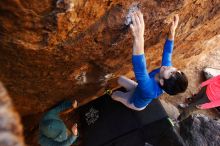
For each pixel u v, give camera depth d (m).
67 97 4.24
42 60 3.03
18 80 3.33
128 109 4.47
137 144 4.36
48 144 4.02
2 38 2.56
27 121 4.50
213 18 4.24
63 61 3.20
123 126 4.43
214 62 6.70
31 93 3.72
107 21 2.88
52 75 3.43
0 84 1.27
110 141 4.42
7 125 1.14
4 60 2.91
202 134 6.00
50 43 2.74
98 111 4.64
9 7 2.26
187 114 5.59
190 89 6.45
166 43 3.52
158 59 4.65
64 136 3.96
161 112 4.49
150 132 4.41
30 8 2.29
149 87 3.22
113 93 4.21
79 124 4.77
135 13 2.95
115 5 2.77
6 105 1.20
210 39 5.41
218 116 6.49
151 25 3.41
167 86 3.18
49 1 2.28
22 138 1.22
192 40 4.77
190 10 3.67
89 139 4.57
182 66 6.25
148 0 3.00
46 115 4.09
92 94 4.57
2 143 1.10
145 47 3.94
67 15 2.46
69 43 2.88
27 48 2.72
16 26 2.44
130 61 4.02
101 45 3.20
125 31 3.09
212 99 4.79
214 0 3.82
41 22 2.45
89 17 2.68
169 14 3.35
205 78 6.52
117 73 4.23
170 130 4.42
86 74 3.84
